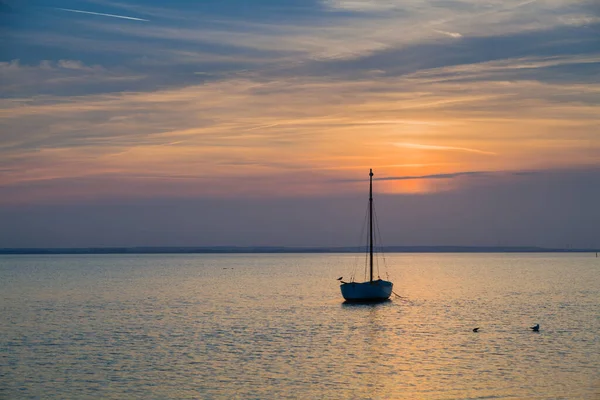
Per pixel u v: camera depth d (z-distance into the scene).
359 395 53.09
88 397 53.28
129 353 70.75
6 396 53.75
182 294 155.25
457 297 143.00
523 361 65.00
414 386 55.47
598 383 56.19
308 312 111.75
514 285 186.50
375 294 126.25
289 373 60.59
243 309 117.56
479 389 54.41
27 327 92.81
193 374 60.47
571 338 79.38
